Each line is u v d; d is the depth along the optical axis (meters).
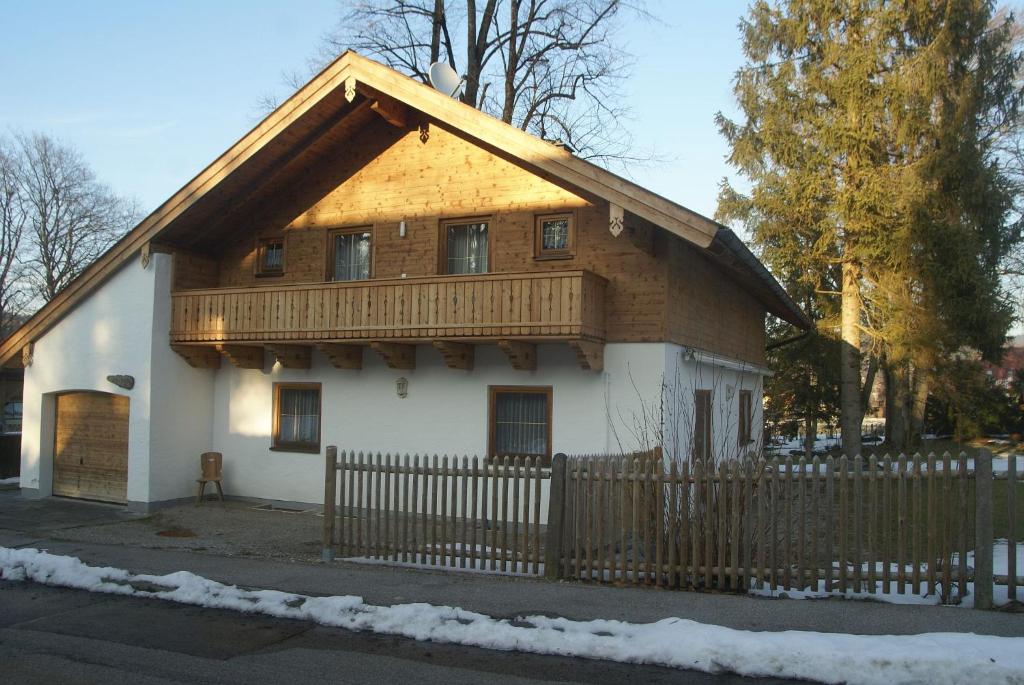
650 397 13.08
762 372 21.31
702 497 8.49
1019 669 5.60
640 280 13.33
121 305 15.96
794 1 23.91
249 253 16.80
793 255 24.92
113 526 13.69
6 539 12.28
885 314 23.38
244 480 16.34
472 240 14.90
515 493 9.35
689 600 7.93
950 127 21.80
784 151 23.98
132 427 15.55
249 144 14.85
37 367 17.11
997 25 25.80
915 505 7.68
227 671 6.23
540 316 12.70
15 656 6.63
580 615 7.50
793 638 6.40
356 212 15.81
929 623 6.88
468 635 6.97
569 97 24.31
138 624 7.61
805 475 8.05
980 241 22.45
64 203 41.28
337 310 14.37
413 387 14.89
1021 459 25.73
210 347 16.05
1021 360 37.75
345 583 8.96
